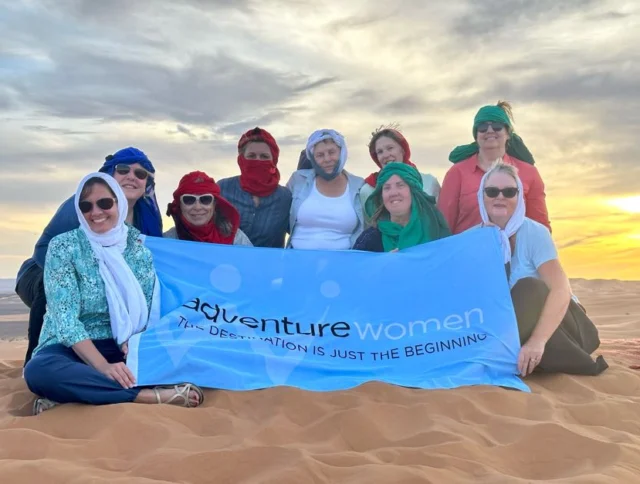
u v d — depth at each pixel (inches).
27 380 189.8
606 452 155.6
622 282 941.8
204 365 207.8
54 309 198.1
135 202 256.2
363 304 238.5
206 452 150.6
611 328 454.9
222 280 240.4
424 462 149.4
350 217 287.3
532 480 141.6
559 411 191.2
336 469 143.2
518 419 177.3
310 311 236.8
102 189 206.2
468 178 286.5
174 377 203.6
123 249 214.4
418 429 175.0
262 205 289.9
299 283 241.4
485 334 227.5
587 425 184.7
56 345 197.9
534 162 295.4
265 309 235.9
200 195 259.0
